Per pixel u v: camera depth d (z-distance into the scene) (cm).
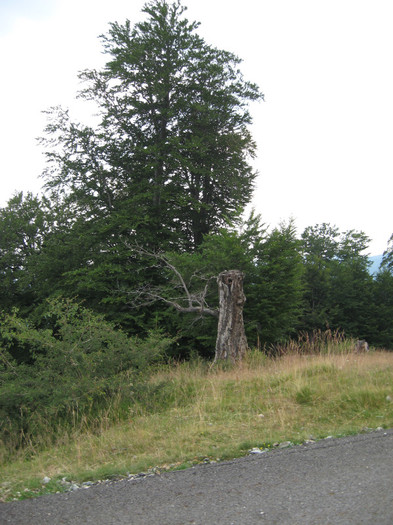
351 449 502
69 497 429
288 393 831
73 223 2562
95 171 2438
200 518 355
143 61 2458
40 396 826
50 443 716
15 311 1002
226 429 662
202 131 2550
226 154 2616
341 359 1109
